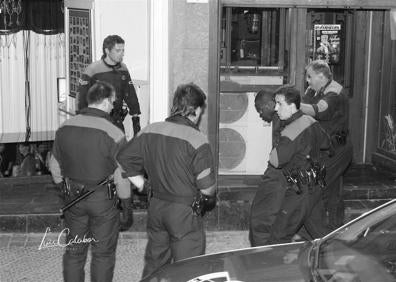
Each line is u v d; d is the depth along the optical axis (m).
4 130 8.57
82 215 5.45
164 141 5.08
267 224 5.77
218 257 4.26
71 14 8.17
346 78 8.73
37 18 8.51
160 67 7.52
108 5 7.64
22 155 8.70
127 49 7.62
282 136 5.64
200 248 5.16
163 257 5.31
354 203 7.87
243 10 7.86
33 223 7.21
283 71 8.01
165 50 7.48
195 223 5.14
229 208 7.47
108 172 5.38
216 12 7.47
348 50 8.58
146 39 7.54
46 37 8.58
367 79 8.84
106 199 5.37
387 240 4.13
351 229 4.33
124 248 6.95
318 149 5.78
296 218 5.71
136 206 7.40
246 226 7.52
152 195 5.23
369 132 8.97
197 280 3.90
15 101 8.57
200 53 7.52
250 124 8.08
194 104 5.13
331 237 4.29
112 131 5.35
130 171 5.21
